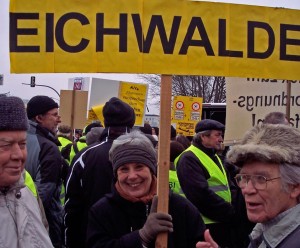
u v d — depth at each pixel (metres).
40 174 4.13
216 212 4.50
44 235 2.48
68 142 8.34
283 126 1.95
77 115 7.97
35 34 2.88
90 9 2.90
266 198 1.90
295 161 1.87
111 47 2.90
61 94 8.02
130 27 2.90
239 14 3.03
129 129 4.02
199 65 2.97
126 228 2.84
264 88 5.75
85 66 2.90
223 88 29.94
